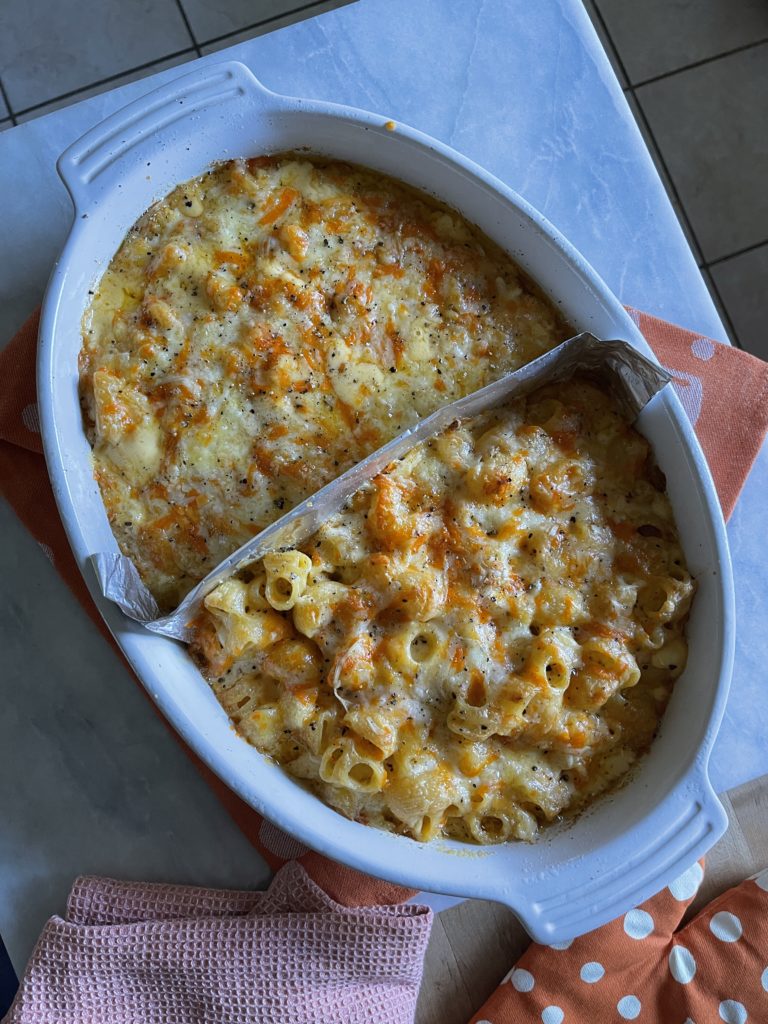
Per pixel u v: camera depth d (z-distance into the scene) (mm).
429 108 464
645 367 367
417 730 360
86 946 402
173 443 372
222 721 362
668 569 381
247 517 374
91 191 368
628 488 388
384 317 391
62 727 436
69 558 430
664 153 750
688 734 366
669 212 472
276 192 395
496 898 348
